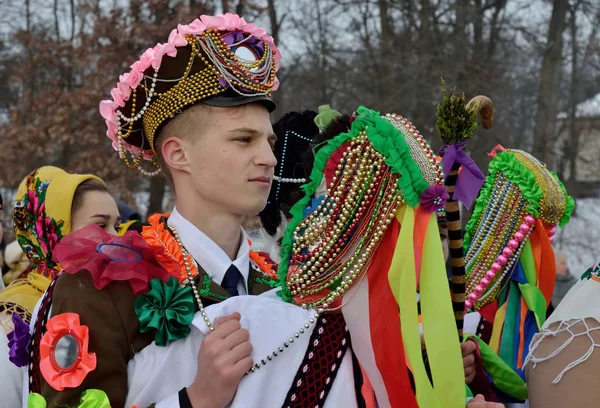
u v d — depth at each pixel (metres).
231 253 1.65
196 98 1.52
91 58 11.95
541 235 2.34
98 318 1.44
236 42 1.56
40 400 1.39
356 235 1.50
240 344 1.42
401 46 9.66
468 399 1.55
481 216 2.38
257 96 1.55
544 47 9.62
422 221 1.47
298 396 1.48
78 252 1.48
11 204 12.05
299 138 2.31
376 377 1.48
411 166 1.45
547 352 1.51
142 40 11.80
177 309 1.48
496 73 9.40
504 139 9.27
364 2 9.98
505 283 2.37
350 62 10.06
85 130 11.93
